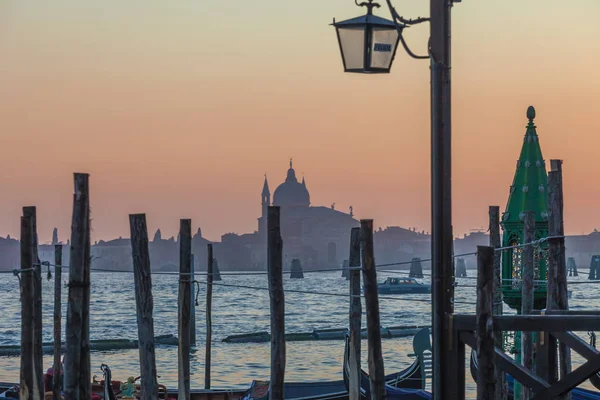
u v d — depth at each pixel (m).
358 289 43.38
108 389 46.78
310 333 126.00
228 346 116.94
